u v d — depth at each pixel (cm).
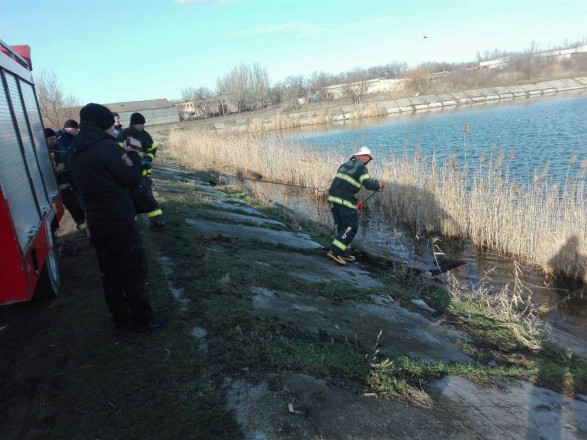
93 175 371
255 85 7425
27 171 482
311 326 468
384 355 445
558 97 4666
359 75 8675
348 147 2117
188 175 1652
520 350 527
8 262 365
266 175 1738
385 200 1219
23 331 448
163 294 494
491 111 3847
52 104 2738
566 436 369
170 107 7100
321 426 311
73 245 704
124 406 329
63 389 353
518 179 1288
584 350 570
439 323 571
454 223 1045
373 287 679
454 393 396
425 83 5975
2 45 500
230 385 342
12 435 311
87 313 473
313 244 880
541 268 853
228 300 479
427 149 2080
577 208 858
